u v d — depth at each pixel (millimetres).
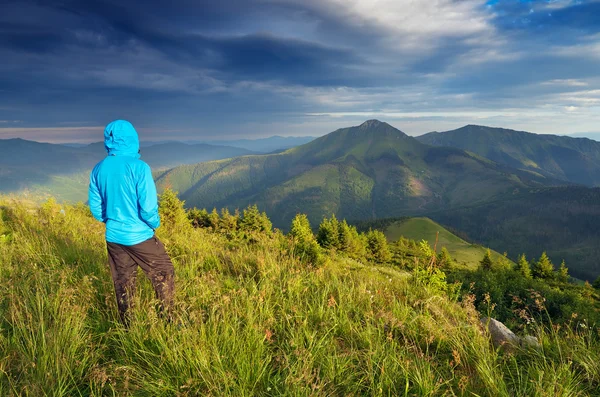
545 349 3594
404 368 2980
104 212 3576
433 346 3676
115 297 3812
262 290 4367
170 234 9617
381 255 49438
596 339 3746
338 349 3371
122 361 2914
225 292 4457
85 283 3979
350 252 48312
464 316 4281
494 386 2791
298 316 3781
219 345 3082
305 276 5426
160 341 2924
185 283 4465
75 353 2924
